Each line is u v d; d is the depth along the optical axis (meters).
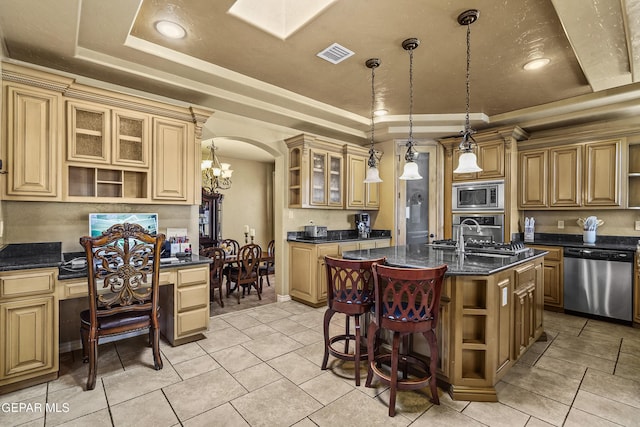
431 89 3.38
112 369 2.42
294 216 4.58
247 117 3.96
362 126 4.54
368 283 2.27
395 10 2.06
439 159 4.90
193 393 2.10
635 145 3.81
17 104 2.29
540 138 4.19
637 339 3.05
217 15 2.14
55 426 1.77
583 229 4.12
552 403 2.01
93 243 2.15
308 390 2.15
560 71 2.92
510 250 2.80
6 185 2.26
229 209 7.53
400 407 1.97
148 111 2.91
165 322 3.00
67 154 2.51
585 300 3.69
